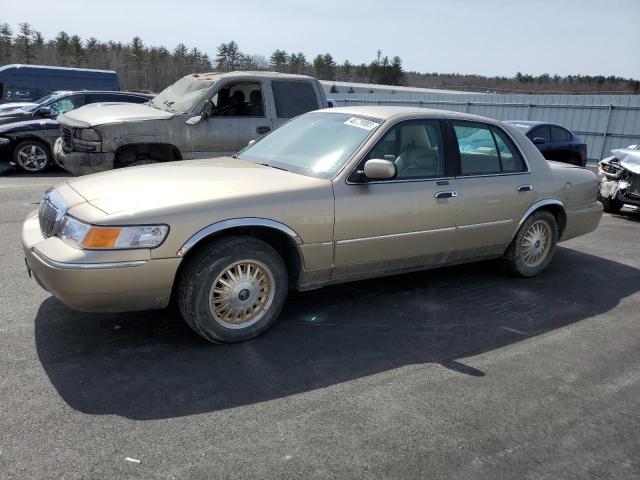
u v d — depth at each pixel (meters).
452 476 2.54
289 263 4.01
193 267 3.48
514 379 3.47
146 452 2.58
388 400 3.14
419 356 3.73
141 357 3.50
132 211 3.28
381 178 3.98
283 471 2.50
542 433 2.91
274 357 3.59
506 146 5.14
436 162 4.57
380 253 4.25
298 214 3.76
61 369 3.30
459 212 4.63
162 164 4.47
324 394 3.18
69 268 3.15
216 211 3.48
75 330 3.83
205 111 7.77
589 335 4.22
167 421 2.83
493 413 3.07
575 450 2.79
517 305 4.79
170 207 3.37
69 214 3.39
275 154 4.62
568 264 6.18
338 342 3.87
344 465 2.57
